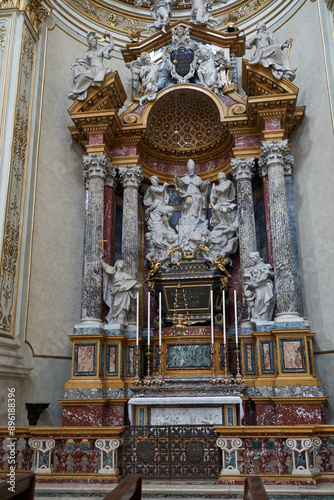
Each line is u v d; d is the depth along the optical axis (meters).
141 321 9.64
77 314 9.46
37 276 8.72
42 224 9.04
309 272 8.88
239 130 9.62
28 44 9.28
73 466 5.32
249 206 9.26
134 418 7.04
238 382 7.18
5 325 7.73
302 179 9.38
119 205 10.22
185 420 6.98
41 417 8.29
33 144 9.06
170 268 9.12
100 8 12.05
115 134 9.84
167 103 10.20
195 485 4.94
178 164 10.80
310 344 7.84
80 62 9.58
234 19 10.98
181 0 12.47
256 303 8.47
